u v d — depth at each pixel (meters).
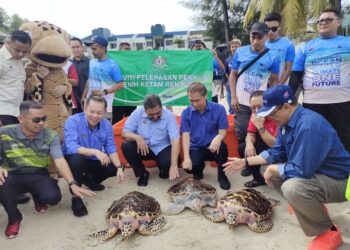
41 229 2.80
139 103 5.26
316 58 3.40
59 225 2.86
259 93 3.13
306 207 2.22
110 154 3.36
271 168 2.45
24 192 2.97
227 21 22.69
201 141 3.70
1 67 3.29
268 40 4.06
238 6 23.09
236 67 4.06
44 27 3.65
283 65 3.94
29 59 3.67
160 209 3.00
